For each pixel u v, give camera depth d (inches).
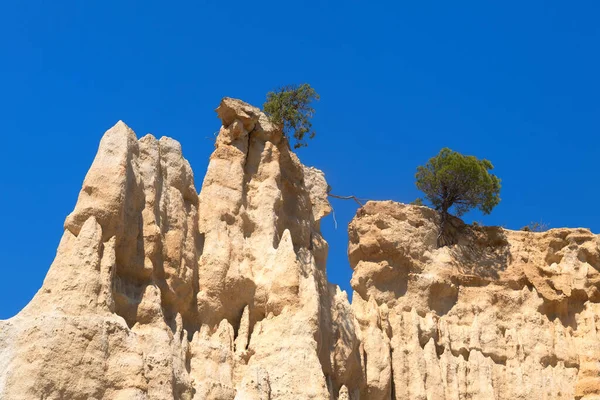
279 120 1641.2
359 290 1716.3
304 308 1429.6
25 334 1162.0
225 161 1544.0
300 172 1653.5
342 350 1513.3
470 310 1752.0
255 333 1416.1
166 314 1348.4
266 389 1302.9
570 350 1758.1
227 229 1481.3
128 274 1309.1
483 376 1684.3
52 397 1136.8
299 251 1550.2
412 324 1690.5
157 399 1210.0
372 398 1573.6
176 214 1409.9
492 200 1936.5
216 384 1311.5
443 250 1793.8
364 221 1764.3
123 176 1309.1
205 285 1412.4
